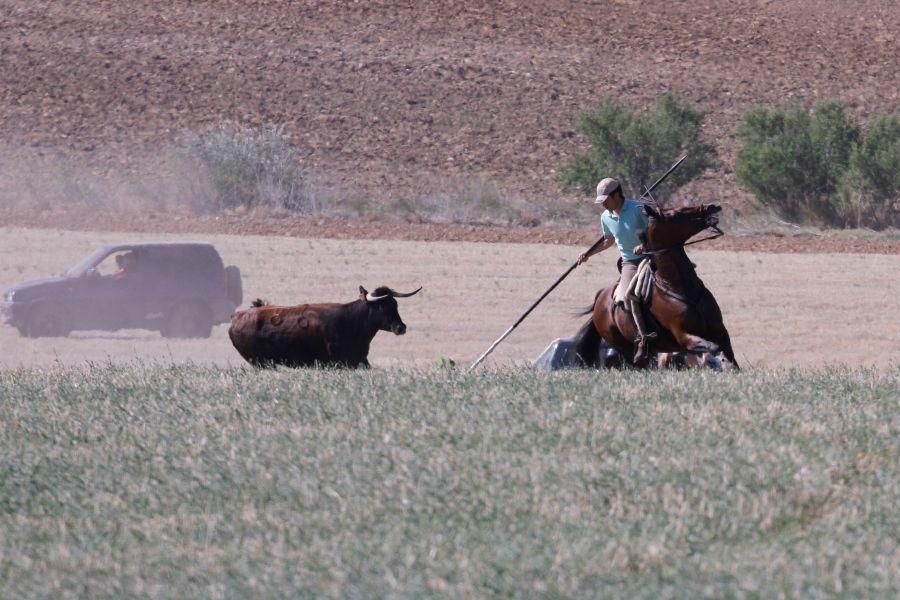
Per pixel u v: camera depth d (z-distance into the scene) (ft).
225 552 20.81
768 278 91.97
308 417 30.63
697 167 140.36
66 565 20.44
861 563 19.85
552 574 19.45
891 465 25.16
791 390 33.81
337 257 95.40
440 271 90.74
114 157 150.00
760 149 135.54
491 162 159.53
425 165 157.28
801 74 195.72
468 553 20.44
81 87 170.91
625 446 26.35
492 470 24.71
